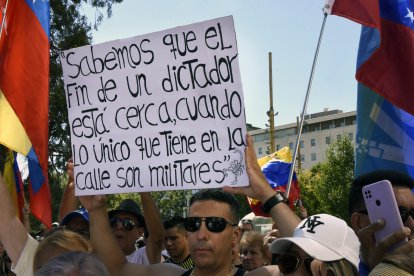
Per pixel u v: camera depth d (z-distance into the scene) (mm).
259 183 3082
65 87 3773
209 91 3273
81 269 2137
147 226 4578
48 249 2973
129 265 3537
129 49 3549
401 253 2059
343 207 29734
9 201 3590
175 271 3377
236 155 3176
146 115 3490
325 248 2619
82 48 3707
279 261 2734
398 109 4160
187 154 3328
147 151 3473
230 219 3020
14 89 4594
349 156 30234
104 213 3654
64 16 17984
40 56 4703
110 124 3613
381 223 2354
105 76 3639
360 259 2604
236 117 3191
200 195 3076
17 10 4719
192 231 3021
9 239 3543
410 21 4043
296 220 2996
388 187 2357
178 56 3379
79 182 3688
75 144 3727
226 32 3227
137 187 3490
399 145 4129
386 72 4035
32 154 4570
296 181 6094
